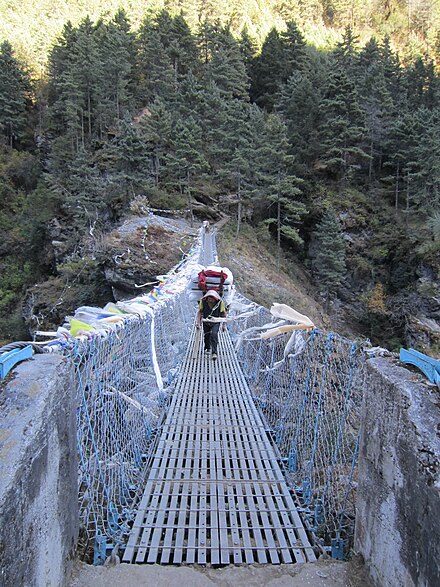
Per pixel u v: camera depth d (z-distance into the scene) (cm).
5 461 107
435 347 2108
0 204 3084
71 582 159
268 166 2494
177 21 4325
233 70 3794
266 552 199
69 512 158
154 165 2795
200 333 635
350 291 2536
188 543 200
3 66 3781
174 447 313
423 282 2286
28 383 133
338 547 199
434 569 112
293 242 2688
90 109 3303
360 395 197
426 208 2505
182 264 866
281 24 6862
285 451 308
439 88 3678
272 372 389
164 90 3650
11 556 102
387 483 146
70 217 2673
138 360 332
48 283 2170
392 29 7600
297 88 2995
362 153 2755
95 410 201
